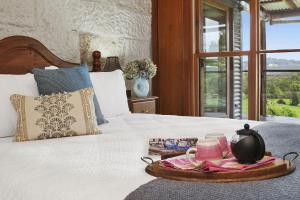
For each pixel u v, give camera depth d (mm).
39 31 3002
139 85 3779
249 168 1168
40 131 2031
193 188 1037
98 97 2797
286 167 1205
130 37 4098
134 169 1324
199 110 4484
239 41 4156
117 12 3875
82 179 1214
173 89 4523
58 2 3164
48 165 1414
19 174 1328
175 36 4457
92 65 3527
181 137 1979
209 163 1171
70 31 3297
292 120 4020
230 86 4262
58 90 2355
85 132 2133
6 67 2674
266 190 1008
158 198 995
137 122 2621
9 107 2207
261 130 2105
